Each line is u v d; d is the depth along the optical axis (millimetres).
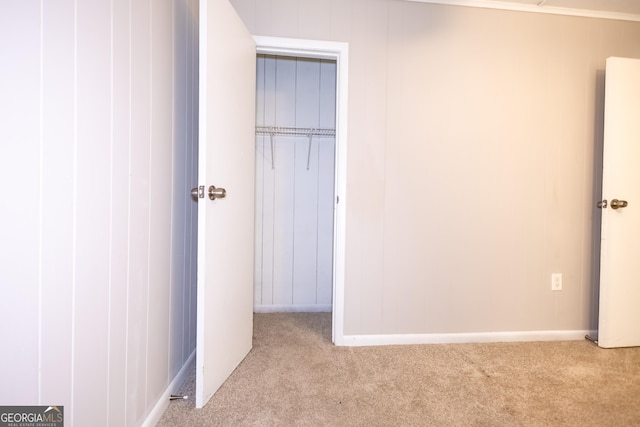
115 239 959
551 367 1680
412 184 1938
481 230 1992
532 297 2039
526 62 1991
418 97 1925
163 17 1272
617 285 1907
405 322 1961
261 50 1865
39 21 678
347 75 1875
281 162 2543
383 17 1889
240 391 1430
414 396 1411
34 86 673
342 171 1895
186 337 1561
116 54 948
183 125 1489
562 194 2039
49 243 718
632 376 1596
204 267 1295
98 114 869
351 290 1921
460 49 1944
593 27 2031
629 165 1891
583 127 2045
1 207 626
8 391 652
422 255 1959
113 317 957
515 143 1997
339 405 1343
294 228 2568
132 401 1071
